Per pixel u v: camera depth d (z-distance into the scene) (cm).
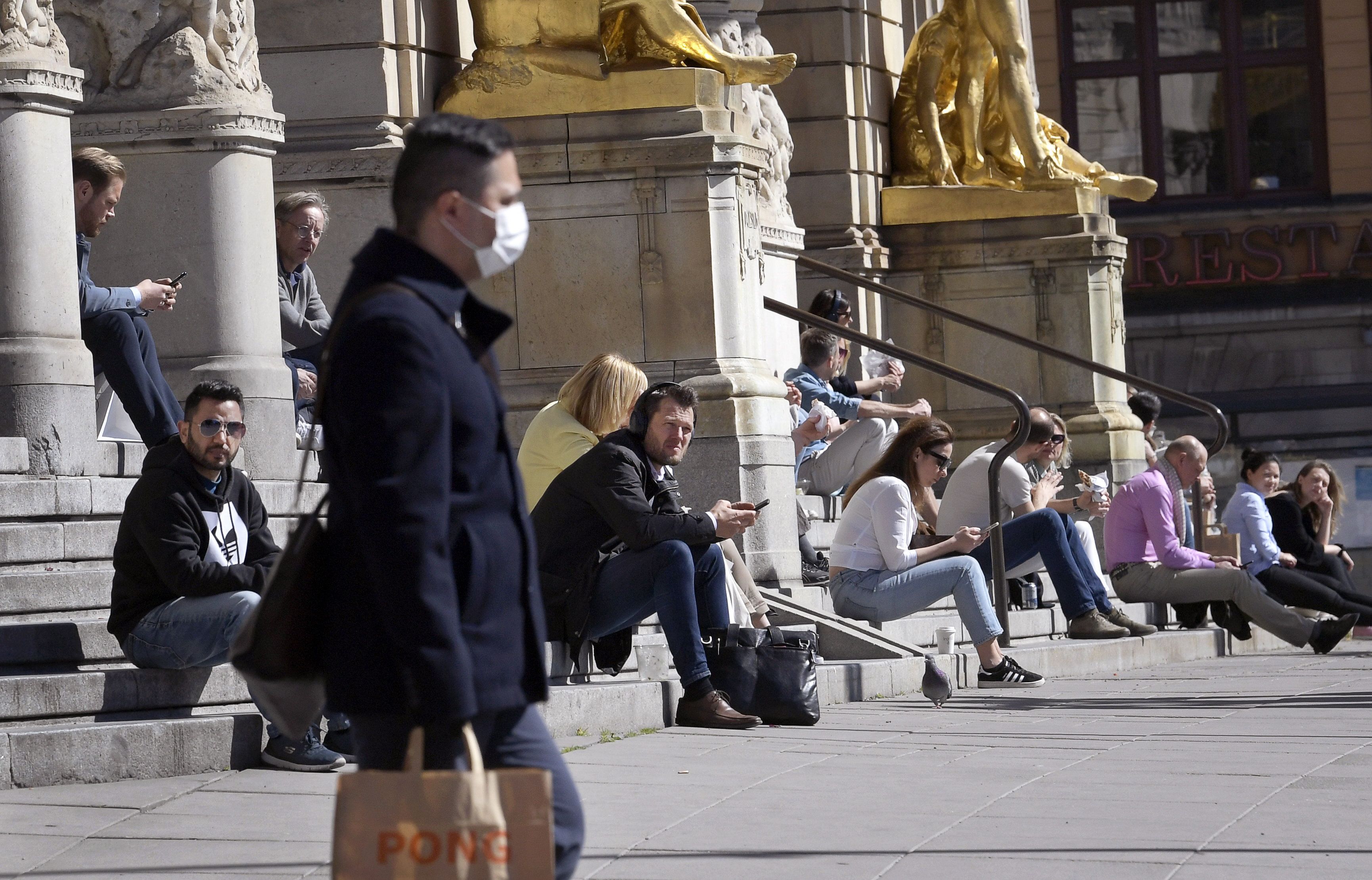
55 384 1323
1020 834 871
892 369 2523
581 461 1276
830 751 1162
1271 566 2309
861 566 1639
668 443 1290
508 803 484
